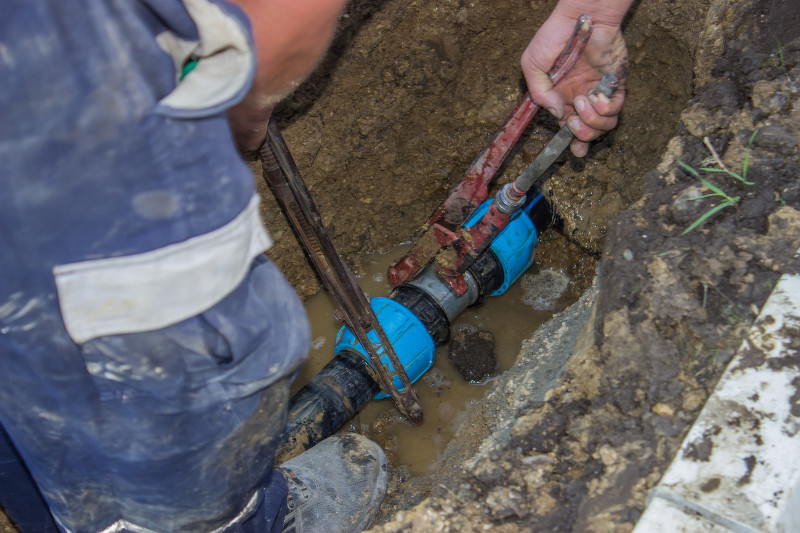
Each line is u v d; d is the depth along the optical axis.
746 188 1.60
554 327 2.24
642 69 2.56
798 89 1.75
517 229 2.63
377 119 2.69
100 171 0.80
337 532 2.04
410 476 2.45
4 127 0.74
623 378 1.48
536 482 1.42
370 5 2.44
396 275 2.62
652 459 1.35
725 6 2.03
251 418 1.17
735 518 1.16
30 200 0.79
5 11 0.70
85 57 0.74
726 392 1.31
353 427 2.56
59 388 0.98
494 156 2.14
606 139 2.77
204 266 0.90
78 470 1.16
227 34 0.85
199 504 1.24
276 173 1.87
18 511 1.54
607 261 1.64
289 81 1.27
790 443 1.23
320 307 2.91
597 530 1.30
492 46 2.72
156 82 0.80
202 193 0.88
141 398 1.01
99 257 0.85
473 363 2.70
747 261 1.49
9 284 0.85
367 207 2.94
